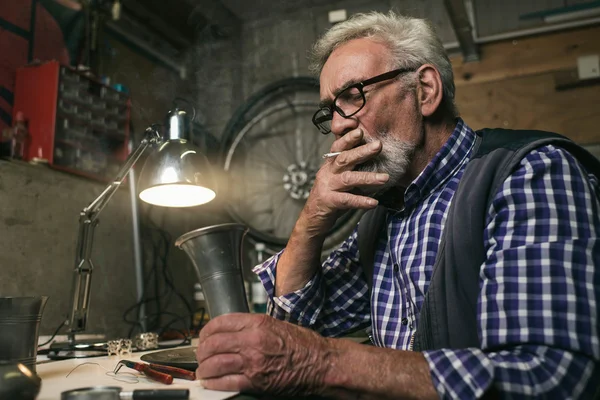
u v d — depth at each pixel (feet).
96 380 2.79
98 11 7.57
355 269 4.23
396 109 3.63
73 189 6.03
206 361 2.47
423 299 3.34
